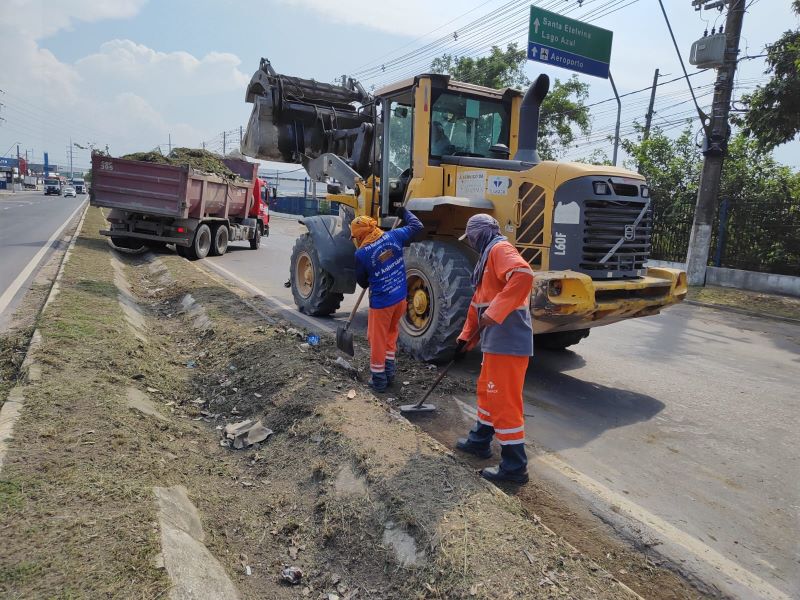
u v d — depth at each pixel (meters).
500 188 5.95
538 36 15.16
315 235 8.01
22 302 7.83
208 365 5.84
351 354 5.58
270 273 12.87
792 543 3.25
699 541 3.24
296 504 3.43
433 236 7.01
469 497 3.17
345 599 2.71
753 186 15.31
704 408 5.36
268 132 8.71
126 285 9.69
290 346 5.95
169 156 15.99
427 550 2.79
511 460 3.72
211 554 2.82
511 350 3.58
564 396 5.58
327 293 8.03
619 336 8.38
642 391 5.82
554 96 26.20
